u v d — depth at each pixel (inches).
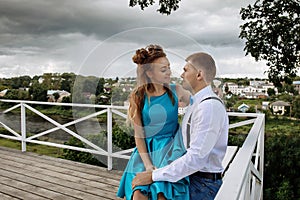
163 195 55.3
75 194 120.6
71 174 143.9
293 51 226.8
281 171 204.5
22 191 124.5
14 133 194.1
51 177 140.4
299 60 227.6
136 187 56.6
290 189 193.9
